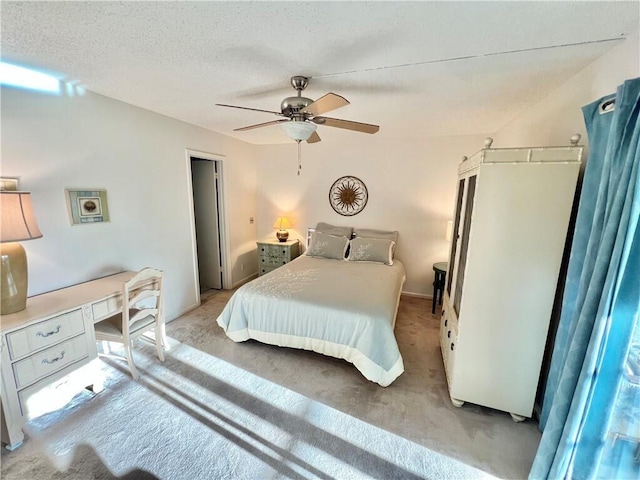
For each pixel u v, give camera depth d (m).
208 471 1.54
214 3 1.22
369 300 2.53
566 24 1.34
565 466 1.35
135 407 1.97
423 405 2.04
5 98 1.85
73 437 1.72
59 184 2.17
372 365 2.21
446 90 2.24
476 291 1.86
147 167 2.89
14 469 1.53
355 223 4.46
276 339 2.62
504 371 1.88
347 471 1.55
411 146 4.01
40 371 1.74
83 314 1.96
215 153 3.87
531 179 1.65
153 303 3.05
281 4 1.22
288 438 1.75
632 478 1.33
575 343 1.30
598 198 1.29
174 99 2.54
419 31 1.43
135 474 1.52
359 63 1.78
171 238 3.26
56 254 2.18
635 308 1.18
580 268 1.49
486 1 1.19
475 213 1.79
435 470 1.56
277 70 1.90
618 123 1.18
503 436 1.78
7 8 1.24
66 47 1.61
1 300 1.70
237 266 4.57
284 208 4.83
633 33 1.36
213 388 2.18
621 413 1.30
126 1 1.20
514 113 2.81
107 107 2.47
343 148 4.34
